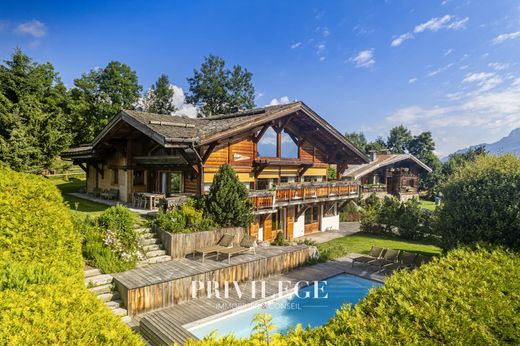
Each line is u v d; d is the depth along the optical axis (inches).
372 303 184.5
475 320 166.6
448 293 188.5
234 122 590.9
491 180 360.2
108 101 1421.0
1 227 249.9
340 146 869.2
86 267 384.8
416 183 1631.4
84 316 155.6
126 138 683.4
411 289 194.5
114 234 419.5
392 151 2613.2
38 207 285.4
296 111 709.9
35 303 153.9
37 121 982.4
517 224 316.2
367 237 794.2
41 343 129.7
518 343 151.9
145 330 289.9
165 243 467.5
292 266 516.4
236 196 537.0
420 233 765.9
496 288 201.8
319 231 857.5
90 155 734.5
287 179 788.6
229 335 149.0
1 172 308.2
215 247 477.7
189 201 538.0
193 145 527.5
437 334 153.3
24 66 1079.0
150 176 714.8
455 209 372.8
